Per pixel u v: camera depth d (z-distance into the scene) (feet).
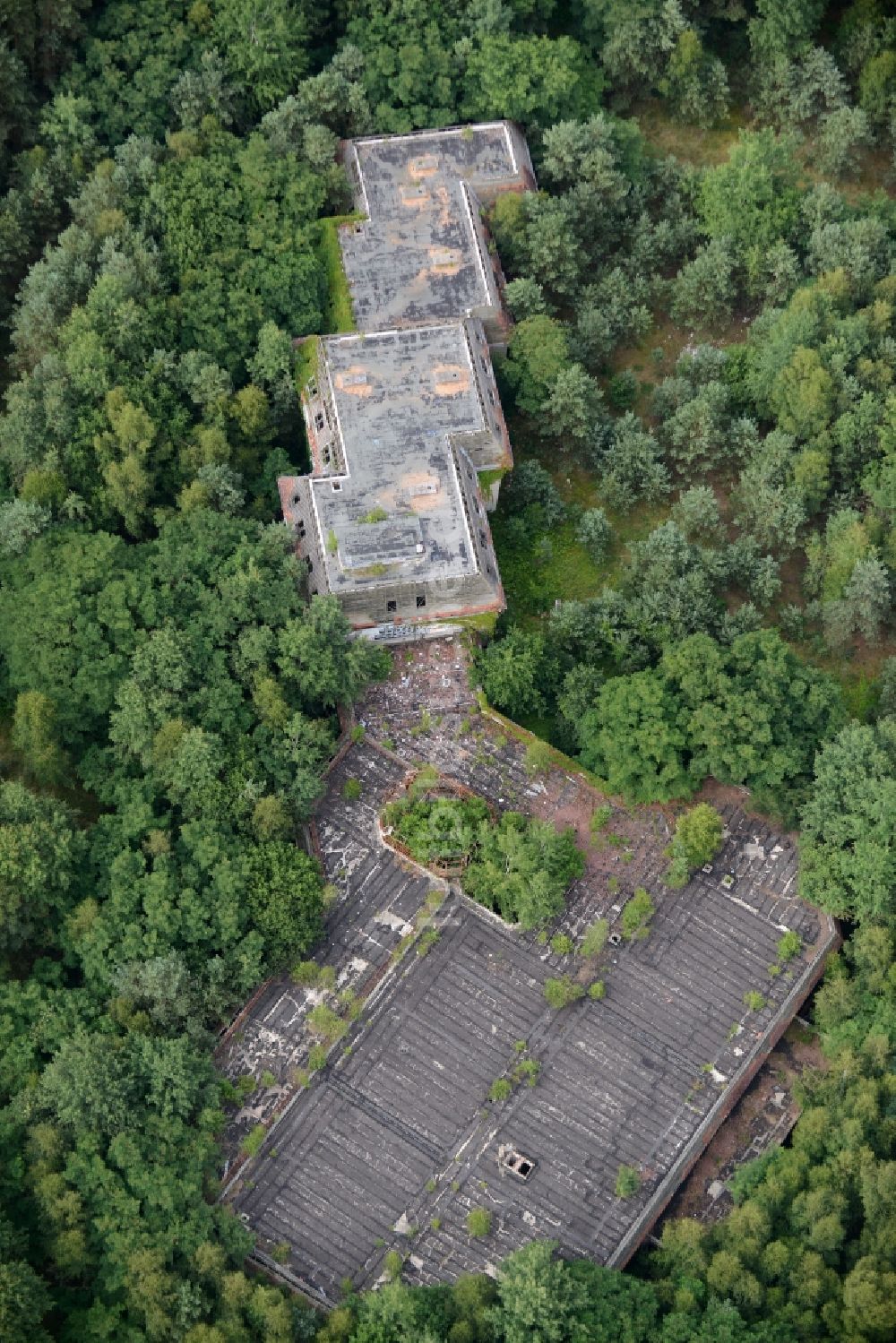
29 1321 610.24
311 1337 618.85
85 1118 635.66
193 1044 654.12
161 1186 627.46
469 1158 654.53
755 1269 636.07
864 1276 618.03
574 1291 619.26
